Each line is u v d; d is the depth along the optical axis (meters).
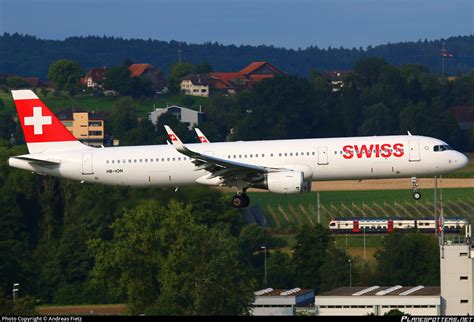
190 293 183.50
